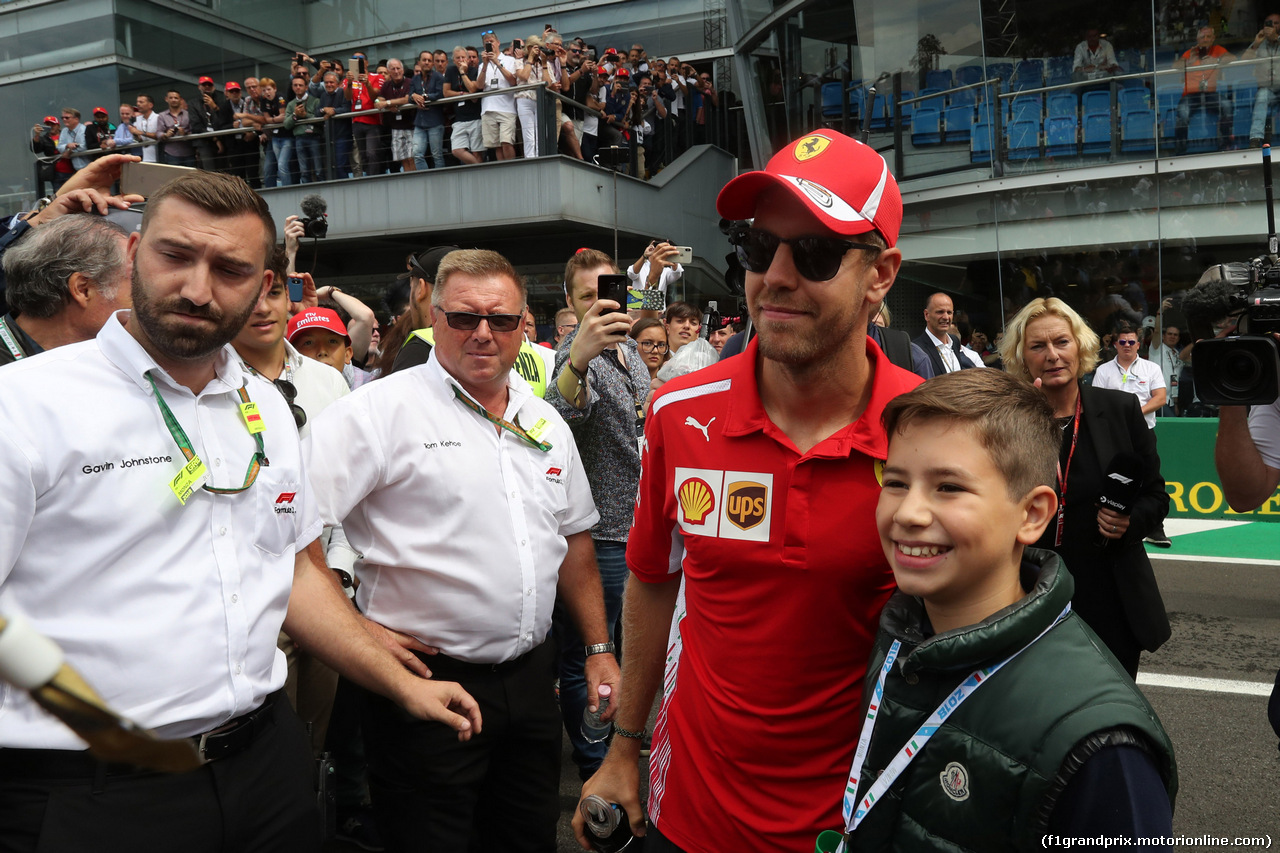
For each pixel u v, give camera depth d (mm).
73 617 1583
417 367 2453
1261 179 9648
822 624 1584
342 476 2244
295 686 2961
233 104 14227
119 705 1597
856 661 1601
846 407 1611
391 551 2320
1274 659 4832
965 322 11562
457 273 2383
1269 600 5934
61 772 1562
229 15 17578
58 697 579
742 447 1643
